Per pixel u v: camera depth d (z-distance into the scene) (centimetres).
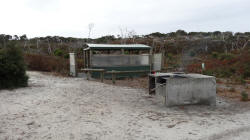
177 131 412
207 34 4669
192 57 2273
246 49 2695
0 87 778
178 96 618
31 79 1077
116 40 3619
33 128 412
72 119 472
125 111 552
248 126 449
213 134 399
